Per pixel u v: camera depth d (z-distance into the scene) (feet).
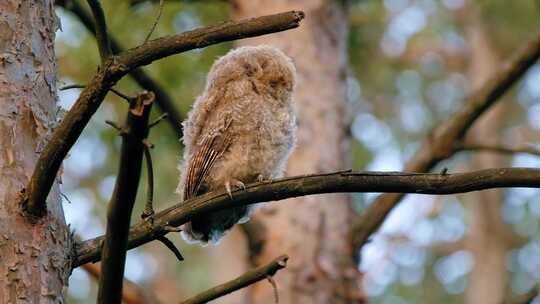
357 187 20.59
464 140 40.09
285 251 37.78
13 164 20.54
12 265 19.72
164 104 34.24
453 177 20.26
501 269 79.61
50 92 21.85
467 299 80.18
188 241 27.35
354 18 54.03
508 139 85.05
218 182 27.89
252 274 21.13
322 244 38.19
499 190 82.33
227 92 28.43
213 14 46.75
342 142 40.55
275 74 28.73
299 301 37.29
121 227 18.63
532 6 75.10
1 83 21.21
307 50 40.55
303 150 39.04
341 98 41.16
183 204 21.39
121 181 17.76
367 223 38.86
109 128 51.24
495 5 76.74
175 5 45.16
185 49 18.86
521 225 84.64
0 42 21.56
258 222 38.06
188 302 21.15
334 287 37.65
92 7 18.37
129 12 44.52
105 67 18.37
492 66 80.07
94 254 21.09
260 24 18.89
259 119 27.99
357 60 59.21
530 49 38.65
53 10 22.86
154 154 49.39
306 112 39.65
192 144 28.50
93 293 67.31
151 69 45.73
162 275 77.97
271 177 28.68
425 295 80.48
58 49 46.42
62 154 19.11
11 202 20.12
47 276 20.01
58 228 20.57
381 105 76.69
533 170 20.04
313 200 38.70
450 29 82.17
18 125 20.97
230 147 27.84
